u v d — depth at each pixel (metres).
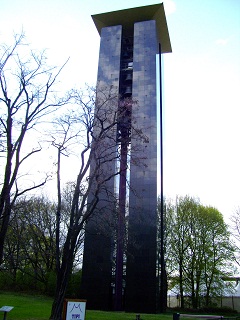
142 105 42.50
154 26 47.66
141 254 35.81
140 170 39.03
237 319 26.67
